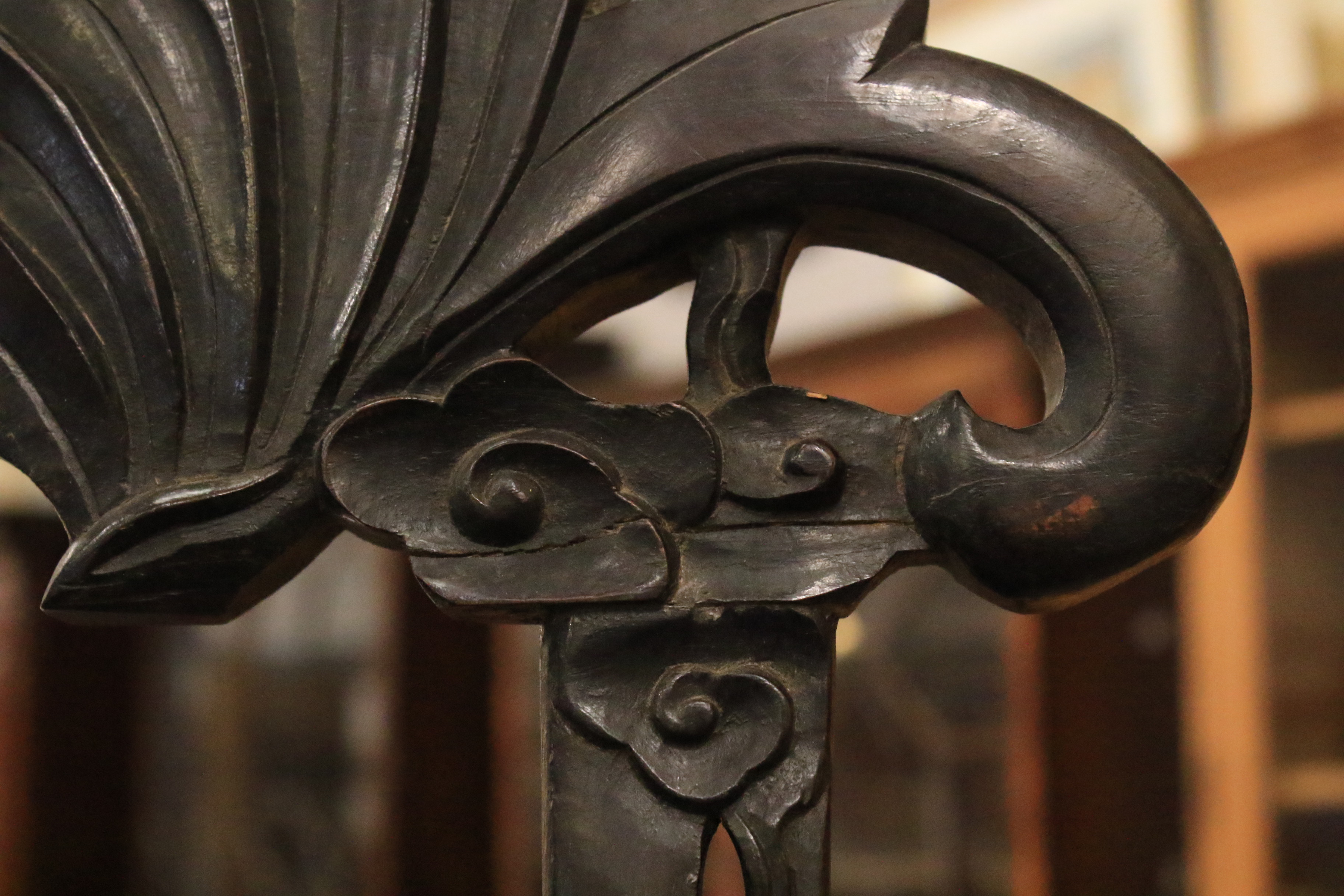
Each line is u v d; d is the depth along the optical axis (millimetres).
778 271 545
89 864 1581
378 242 542
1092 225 527
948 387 1320
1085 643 1298
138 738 1633
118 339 547
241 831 1620
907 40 546
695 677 534
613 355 1601
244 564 543
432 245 546
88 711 1596
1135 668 1298
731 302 545
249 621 1661
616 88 549
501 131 548
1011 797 1288
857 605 539
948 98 538
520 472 539
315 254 545
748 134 542
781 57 545
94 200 547
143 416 545
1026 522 521
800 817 531
